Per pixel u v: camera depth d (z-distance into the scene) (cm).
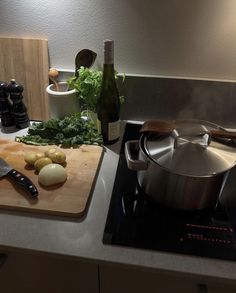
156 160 67
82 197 70
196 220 68
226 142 73
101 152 87
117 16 92
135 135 99
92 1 90
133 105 105
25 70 102
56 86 98
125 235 63
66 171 77
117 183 78
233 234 64
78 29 96
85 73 91
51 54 101
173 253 59
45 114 107
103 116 90
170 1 88
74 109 99
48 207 67
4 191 71
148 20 91
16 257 64
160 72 100
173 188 66
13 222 65
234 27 89
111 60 83
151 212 69
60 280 67
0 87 93
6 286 72
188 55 96
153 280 62
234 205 73
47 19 95
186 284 61
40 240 61
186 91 100
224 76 98
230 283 55
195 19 90
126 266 57
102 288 67
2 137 95
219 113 103
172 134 73
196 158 66
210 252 59
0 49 101
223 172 64
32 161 80
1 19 97
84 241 61
